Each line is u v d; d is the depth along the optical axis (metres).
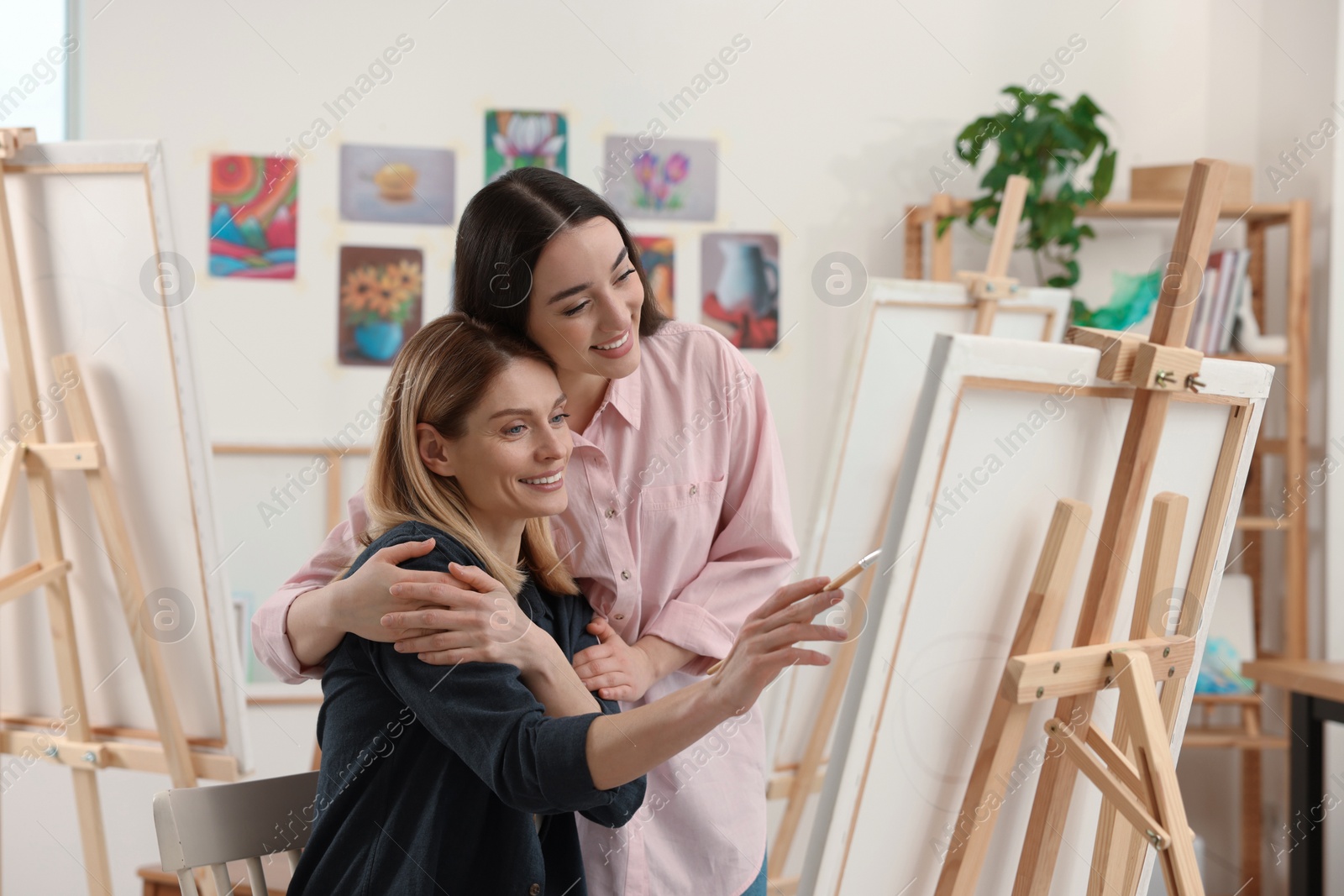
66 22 2.55
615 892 1.22
